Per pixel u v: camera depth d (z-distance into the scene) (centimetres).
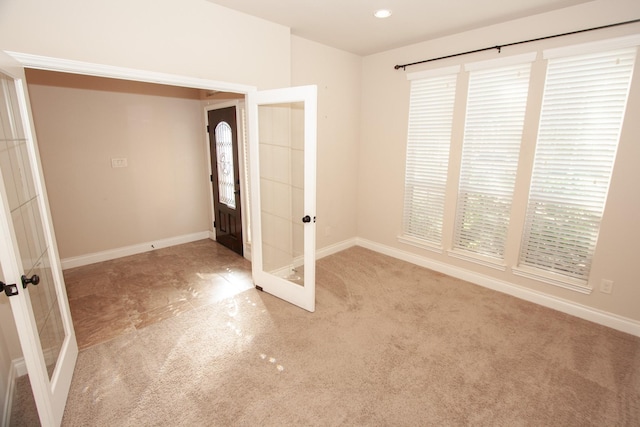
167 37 224
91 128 359
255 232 301
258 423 164
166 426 162
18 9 171
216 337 236
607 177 244
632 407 176
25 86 173
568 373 201
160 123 412
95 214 375
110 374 198
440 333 243
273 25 282
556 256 279
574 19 243
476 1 237
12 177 153
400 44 347
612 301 252
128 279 336
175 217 446
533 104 270
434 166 348
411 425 164
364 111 408
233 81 263
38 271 173
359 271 361
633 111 226
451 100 323
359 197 436
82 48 192
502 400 180
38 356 139
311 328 248
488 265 318
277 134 296
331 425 163
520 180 286
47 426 145
